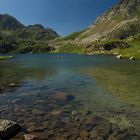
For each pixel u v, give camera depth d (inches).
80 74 1943.9
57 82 1503.4
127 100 1007.6
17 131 627.8
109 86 1342.3
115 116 780.6
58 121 720.3
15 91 1192.2
